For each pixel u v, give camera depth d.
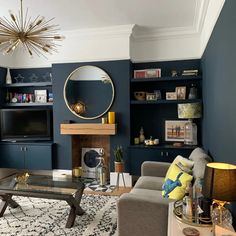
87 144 4.89
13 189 2.95
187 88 4.48
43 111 4.86
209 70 3.21
